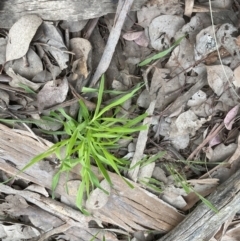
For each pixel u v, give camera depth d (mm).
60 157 1073
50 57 1058
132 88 1092
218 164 1130
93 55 1078
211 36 1061
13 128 1081
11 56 1034
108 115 1093
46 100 1065
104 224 1151
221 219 1114
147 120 1096
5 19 1037
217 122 1113
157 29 1074
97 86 1082
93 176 1080
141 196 1128
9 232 1144
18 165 1102
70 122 1071
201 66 1081
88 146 1057
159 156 1115
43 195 1125
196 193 1119
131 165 1111
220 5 1069
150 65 1084
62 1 1031
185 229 1127
